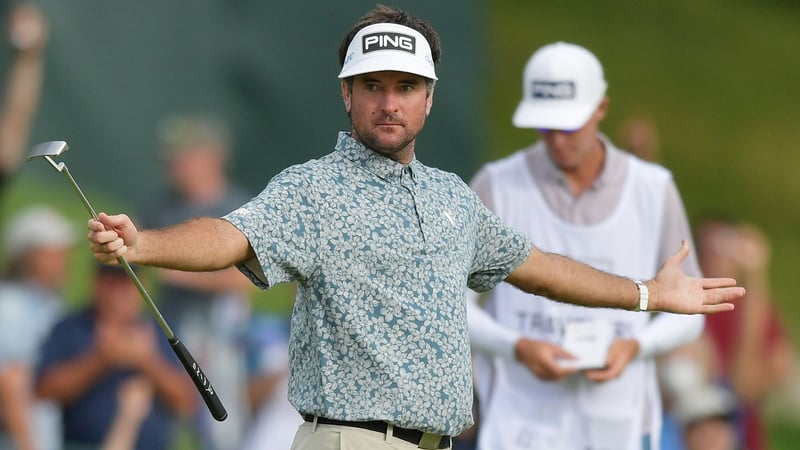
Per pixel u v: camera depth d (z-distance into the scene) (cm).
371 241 1352
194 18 2786
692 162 5112
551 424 2123
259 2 2856
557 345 2088
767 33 5694
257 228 1304
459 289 1397
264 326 2672
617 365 2067
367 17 1470
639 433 2117
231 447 2616
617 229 2103
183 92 2772
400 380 1342
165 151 2728
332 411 1337
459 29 3077
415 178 1405
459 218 1429
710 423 2820
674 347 2133
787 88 5419
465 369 1388
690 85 5306
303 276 1345
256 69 2844
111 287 2516
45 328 2512
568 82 2080
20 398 2477
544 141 2125
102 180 2683
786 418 3812
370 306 1348
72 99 2673
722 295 1614
